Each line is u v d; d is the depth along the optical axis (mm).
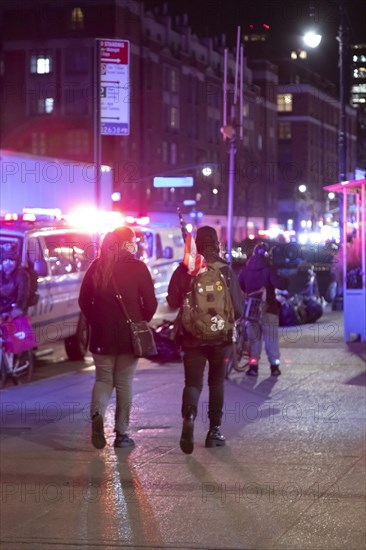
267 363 22562
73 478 11422
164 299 35844
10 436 14039
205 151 134500
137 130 113250
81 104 106375
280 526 9383
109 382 12953
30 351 20625
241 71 42000
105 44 24906
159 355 23281
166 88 122062
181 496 10555
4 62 108438
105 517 9766
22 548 8766
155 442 13492
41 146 107438
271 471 11703
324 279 43031
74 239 24984
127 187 107688
